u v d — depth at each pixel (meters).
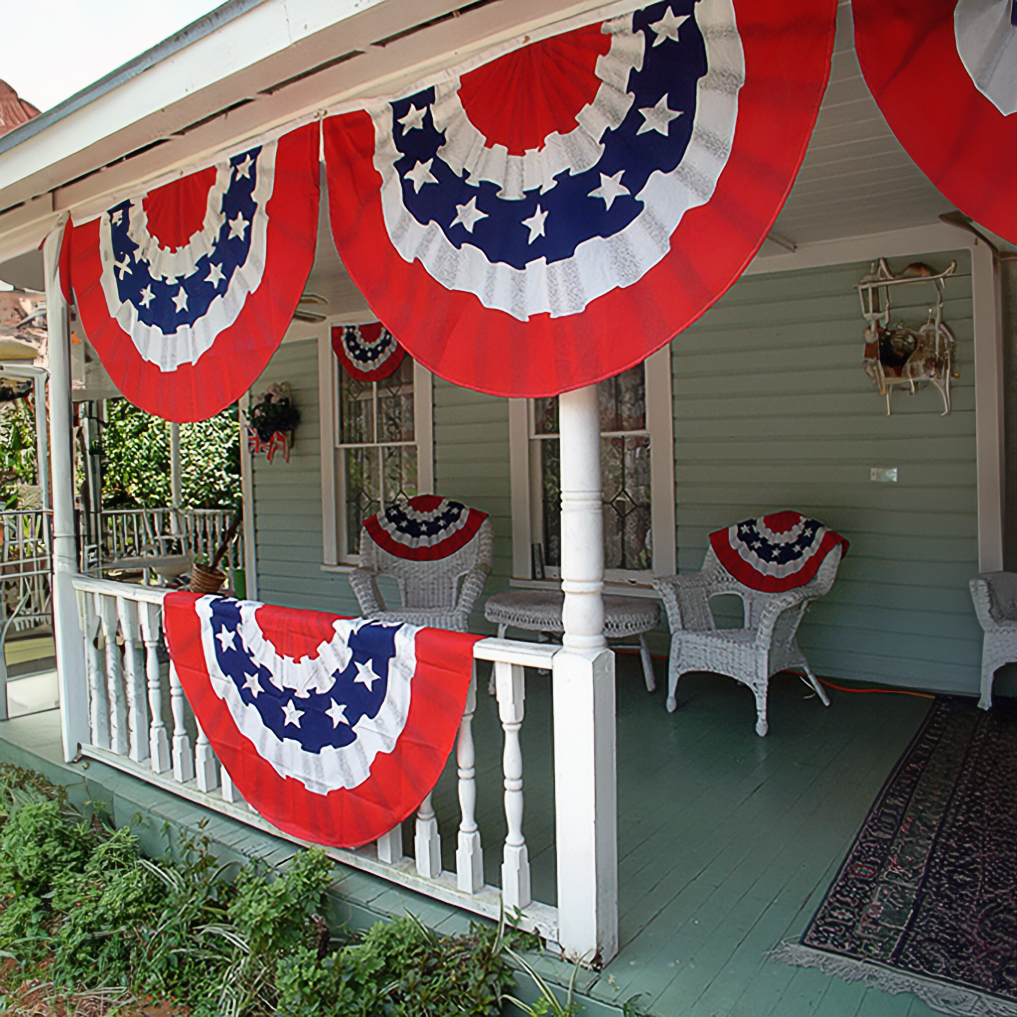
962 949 2.10
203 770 3.08
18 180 3.13
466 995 2.03
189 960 2.65
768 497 4.62
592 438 2.04
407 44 2.22
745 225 1.69
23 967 2.83
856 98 2.57
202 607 2.88
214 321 2.84
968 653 4.18
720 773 3.30
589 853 2.03
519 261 2.02
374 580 4.70
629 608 4.27
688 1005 1.90
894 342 4.20
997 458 4.02
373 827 2.45
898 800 3.01
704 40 1.73
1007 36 1.45
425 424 5.86
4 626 4.44
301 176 2.52
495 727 4.00
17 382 7.59
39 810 3.29
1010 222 1.47
